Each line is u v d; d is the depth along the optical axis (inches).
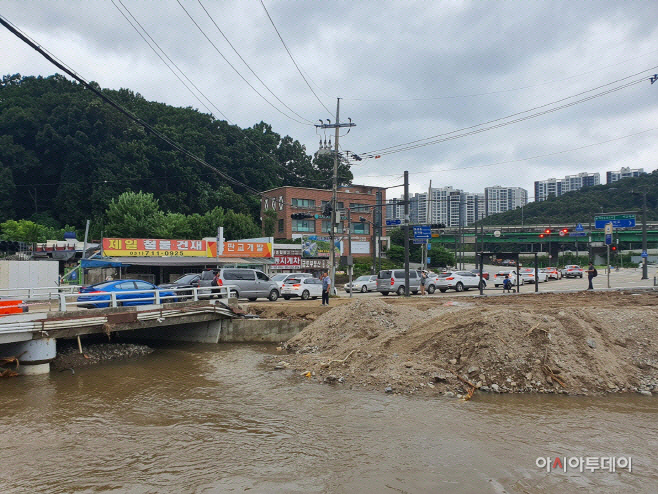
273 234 2751.0
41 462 304.3
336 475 278.7
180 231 2237.9
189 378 545.3
